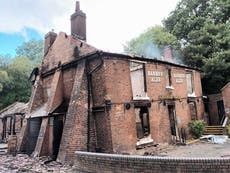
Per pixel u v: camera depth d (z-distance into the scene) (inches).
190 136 714.2
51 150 546.0
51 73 674.8
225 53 900.6
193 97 776.9
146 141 553.6
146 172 294.7
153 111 595.2
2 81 1441.9
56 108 575.8
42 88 712.4
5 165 460.4
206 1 1159.6
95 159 350.9
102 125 499.5
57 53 676.7
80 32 639.8
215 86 994.1
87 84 523.8
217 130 748.6
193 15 1152.2
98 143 502.6
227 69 916.6
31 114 657.0
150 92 600.7
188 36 1053.8
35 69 753.6
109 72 509.0
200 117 796.6
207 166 265.0
